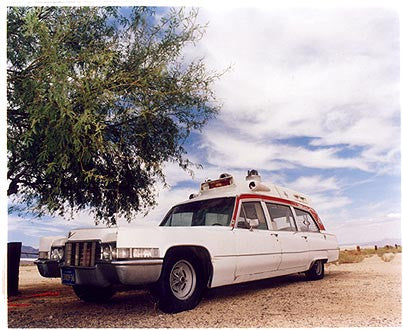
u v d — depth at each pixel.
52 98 5.63
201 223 6.22
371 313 4.87
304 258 7.25
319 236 8.04
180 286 5.06
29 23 5.71
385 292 6.23
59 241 5.57
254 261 5.90
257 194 6.71
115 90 6.65
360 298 5.78
